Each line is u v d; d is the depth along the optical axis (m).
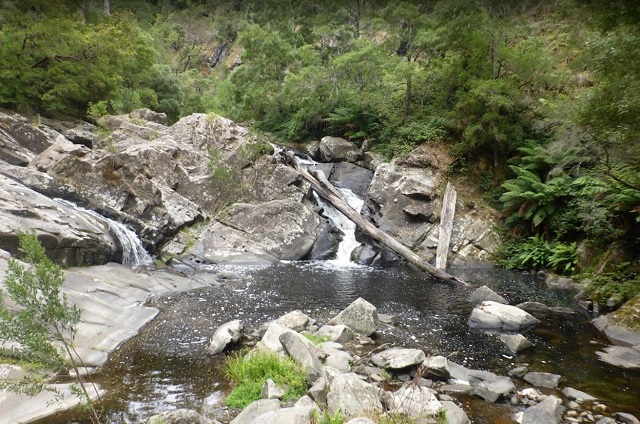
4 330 3.62
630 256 12.34
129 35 25.83
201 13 67.25
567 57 20.00
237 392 5.60
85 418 5.07
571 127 13.80
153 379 6.21
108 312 8.56
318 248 16.55
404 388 5.45
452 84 20.16
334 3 36.88
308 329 8.45
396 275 14.28
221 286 11.87
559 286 13.44
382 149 21.59
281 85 27.06
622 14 8.10
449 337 8.68
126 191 13.70
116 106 24.61
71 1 26.20
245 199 17.16
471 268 15.91
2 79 19.50
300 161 21.47
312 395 5.23
